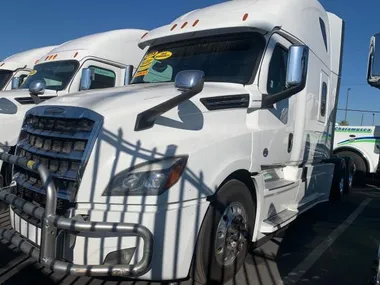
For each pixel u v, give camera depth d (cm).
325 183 717
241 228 403
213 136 369
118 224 291
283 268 452
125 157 319
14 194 378
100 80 787
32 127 389
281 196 492
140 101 356
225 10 506
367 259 493
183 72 351
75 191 314
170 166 320
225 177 361
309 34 569
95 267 295
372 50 297
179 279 328
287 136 509
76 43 822
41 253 303
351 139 1235
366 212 783
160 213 309
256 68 445
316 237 585
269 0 510
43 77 791
